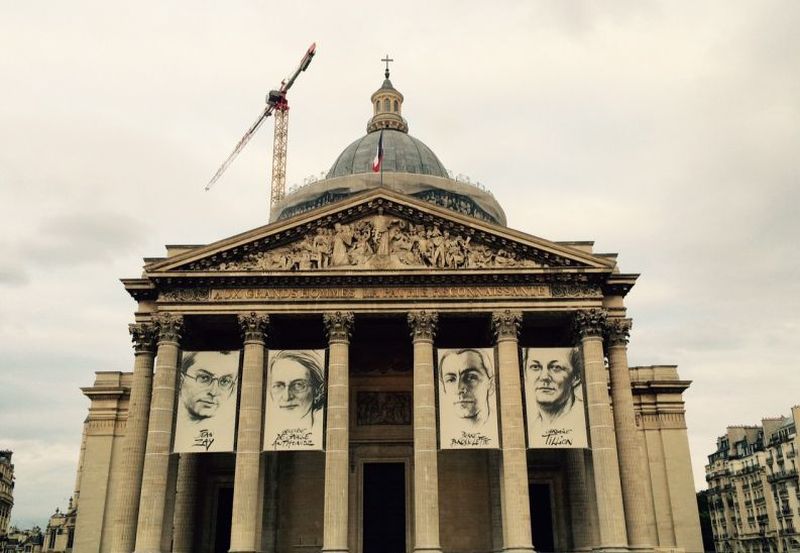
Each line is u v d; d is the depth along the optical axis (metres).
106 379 83.44
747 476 153.75
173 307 63.91
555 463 71.44
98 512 77.88
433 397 62.03
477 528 69.56
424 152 113.19
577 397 62.12
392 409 73.31
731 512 160.62
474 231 66.19
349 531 68.44
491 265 65.31
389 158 109.44
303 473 71.56
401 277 64.25
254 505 59.16
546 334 71.12
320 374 62.22
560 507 69.94
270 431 60.69
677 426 85.19
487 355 62.69
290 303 64.06
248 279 64.19
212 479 71.06
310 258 65.06
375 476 71.50
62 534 189.50
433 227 66.69
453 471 71.62
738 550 156.62
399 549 68.81
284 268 64.69
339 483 59.28
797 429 131.12
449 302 64.25
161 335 63.03
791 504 137.62
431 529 58.22
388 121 121.69
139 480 61.75
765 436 148.75
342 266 64.88
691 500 82.19
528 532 58.47
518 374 62.72
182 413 61.44
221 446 60.56
